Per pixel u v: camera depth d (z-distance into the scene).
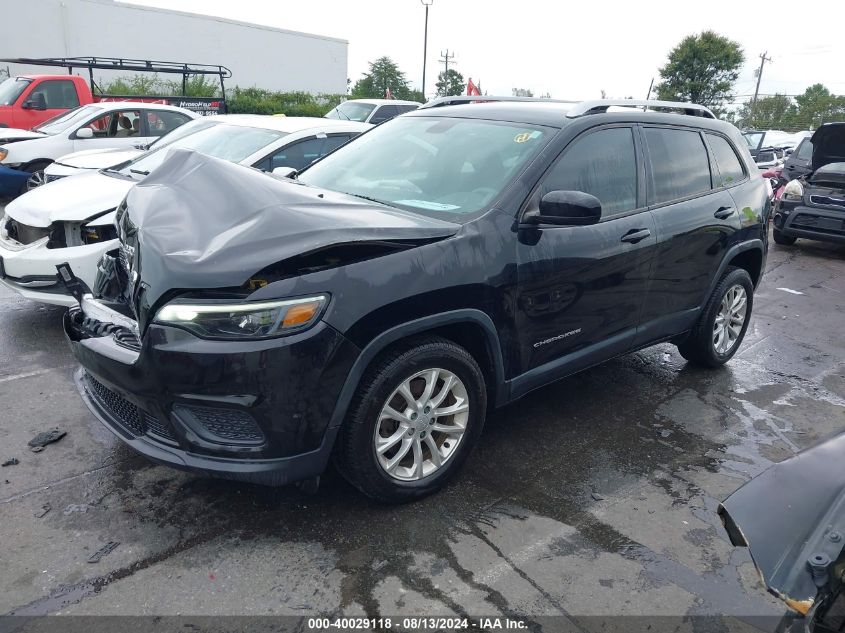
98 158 7.73
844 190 9.77
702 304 4.72
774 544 1.87
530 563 2.85
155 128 10.97
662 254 4.11
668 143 4.32
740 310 5.18
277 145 6.30
